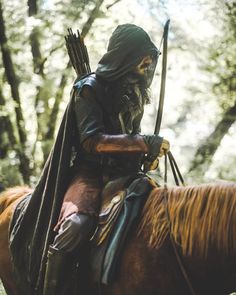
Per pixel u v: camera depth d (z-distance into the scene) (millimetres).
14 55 13992
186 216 4250
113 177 4699
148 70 4797
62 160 4797
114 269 4344
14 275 5223
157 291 4273
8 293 5383
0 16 12883
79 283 4535
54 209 4758
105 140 4555
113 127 4766
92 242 4484
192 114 15016
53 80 13750
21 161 13141
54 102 13523
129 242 4398
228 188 4172
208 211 4180
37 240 4891
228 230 4102
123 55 4695
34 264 4902
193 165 13484
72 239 4461
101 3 13117
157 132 4723
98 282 4402
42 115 13586
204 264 4180
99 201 4633
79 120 4664
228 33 13281
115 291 4387
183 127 15281
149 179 4629
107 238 4414
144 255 4320
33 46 13680
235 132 14914
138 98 4770
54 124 13516
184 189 4359
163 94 4723
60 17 13516
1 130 13750
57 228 4625
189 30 13695
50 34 13664
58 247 4484
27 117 14750
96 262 4418
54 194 4816
